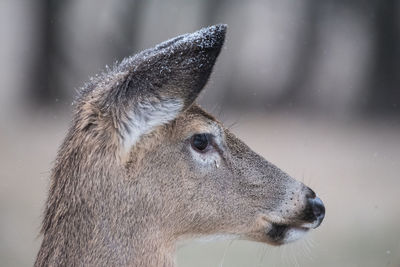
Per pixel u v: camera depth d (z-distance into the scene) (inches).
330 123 1115.9
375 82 1323.8
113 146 326.0
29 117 1075.9
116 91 321.7
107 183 327.9
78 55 1363.2
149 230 336.5
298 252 438.9
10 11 1493.6
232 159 356.2
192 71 311.1
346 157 879.1
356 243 640.4
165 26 1467.8
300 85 1336.1
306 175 794.2
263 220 362.9
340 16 1424.7
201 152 347.6
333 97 1304.1
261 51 1440.7
